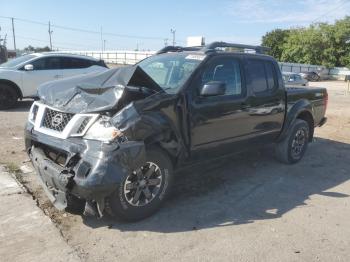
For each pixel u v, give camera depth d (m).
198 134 4.85
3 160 6.17
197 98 4.79
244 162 6.82
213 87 4.55
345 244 4.07
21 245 3.71
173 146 4.48
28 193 4.86
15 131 8.40
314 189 5.68
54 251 3.64
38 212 4.36
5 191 4.86
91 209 3.95
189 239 4.00
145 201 4.32
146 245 3.84
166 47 6.05
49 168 4.01
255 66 5.80
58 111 4.20
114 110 3.99
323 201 5.23
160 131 4.25
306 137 7.07
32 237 3.86
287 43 63.22
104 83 4.35
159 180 4.43
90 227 4.13
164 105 4.36
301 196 5.38
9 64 12.02
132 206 4.20
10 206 4.47
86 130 3.95
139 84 4.34
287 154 6.73
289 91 6.59
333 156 7.68
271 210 4.84
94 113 3.97
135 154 3.96
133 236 4.00
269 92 6.01
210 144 5.08
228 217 4.57
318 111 7.43
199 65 4.91
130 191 4.18
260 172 6.33
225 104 5.15
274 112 6.15
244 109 5.48
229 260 3.66
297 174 6.34
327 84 39.91
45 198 4.76
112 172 3.80
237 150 5.68
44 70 11.91
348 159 7.49
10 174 5.48
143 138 4.08
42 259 3.51
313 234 4.25
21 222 4.13
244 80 5.54
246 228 4.31
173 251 3.76
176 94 4.53
